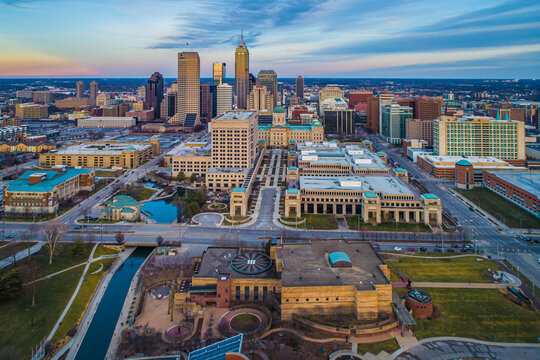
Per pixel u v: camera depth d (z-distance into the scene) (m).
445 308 159.38
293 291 150.00
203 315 156.50
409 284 174.88
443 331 144.88
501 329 145.88
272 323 148.88
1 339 142.12
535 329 145.88
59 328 151.75
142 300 170.75
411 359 129.75
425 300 154.62
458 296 168.25
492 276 186.12
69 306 166.38
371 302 147.75
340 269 165.12
